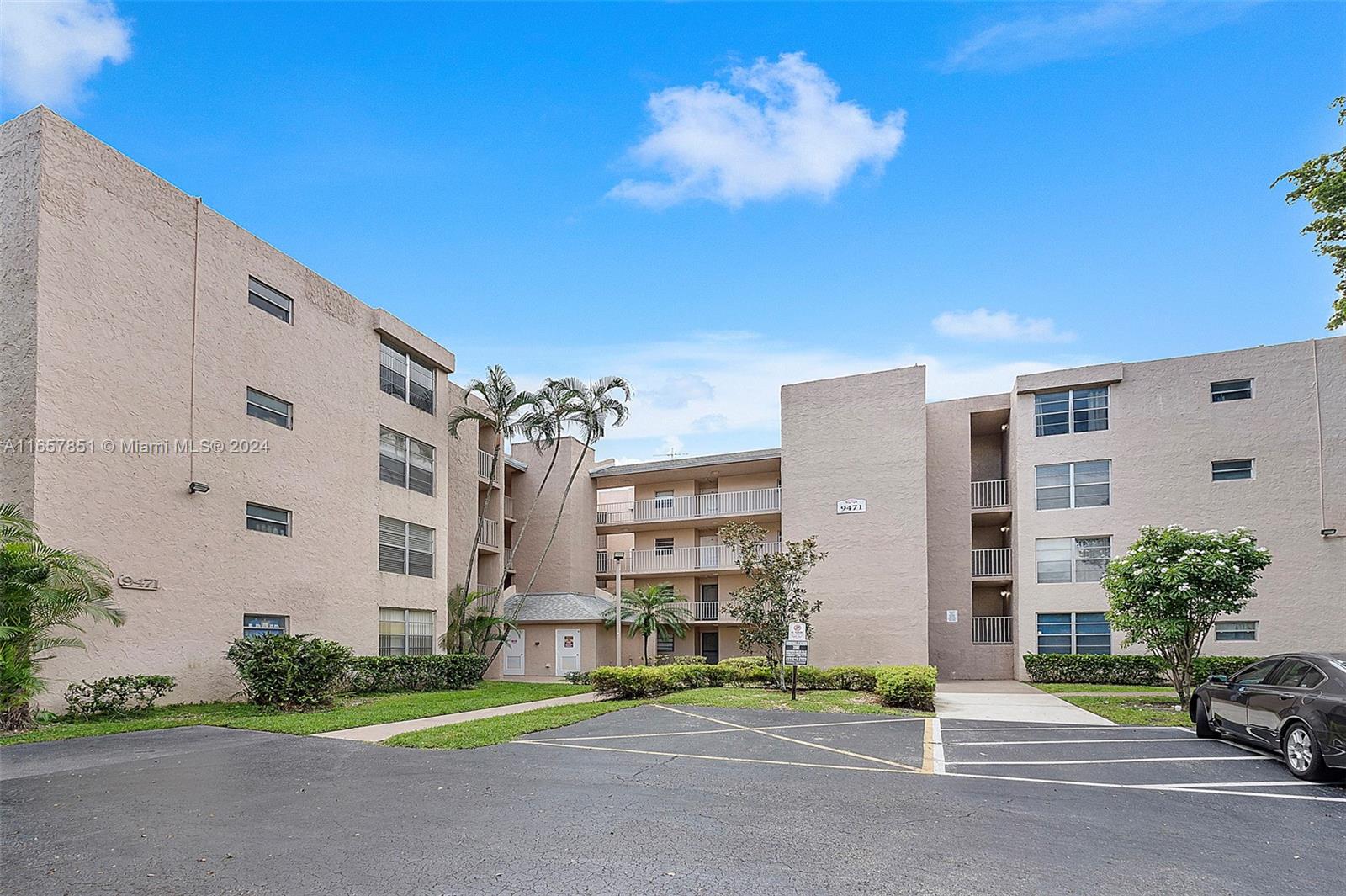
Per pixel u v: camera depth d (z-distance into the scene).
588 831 6.66
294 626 18.58
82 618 13.63
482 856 5.93
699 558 32.22
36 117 13.68
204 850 6.07
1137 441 23.97
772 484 33.09
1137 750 11.13
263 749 10.75
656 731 12.81
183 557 15.76
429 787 8.40
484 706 16.53
